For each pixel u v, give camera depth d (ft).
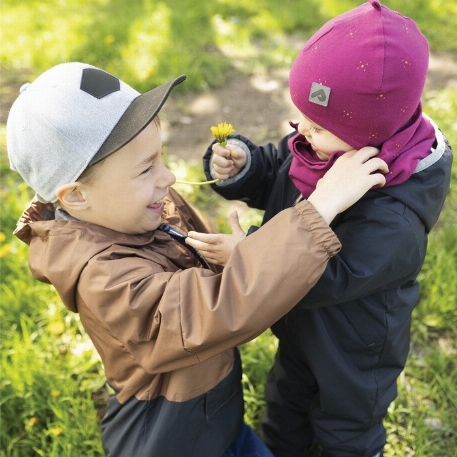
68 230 4.05
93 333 4.47
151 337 3.83
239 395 4.86
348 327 4.46
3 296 7.23
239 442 5.34
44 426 6.16
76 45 13.56
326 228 3.51
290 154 5.06
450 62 13.48
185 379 4.28
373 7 3.60
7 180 9.68
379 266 3.89
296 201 4.62
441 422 6.09
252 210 8.94
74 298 4.18
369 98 3.61
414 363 6.66
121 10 16.24
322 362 4.58
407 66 3.59
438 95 11.58
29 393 6.16
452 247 7.93
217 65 12.89
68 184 3.85
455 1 16.63
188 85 12.13
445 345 6.95
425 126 4.10
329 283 3.93
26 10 16.51
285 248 3.50
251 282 3.48
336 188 3.66
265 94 12.21
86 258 3.92
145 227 4.26
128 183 3.95
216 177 5.16
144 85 11.75
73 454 5.68
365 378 4.71
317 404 5.05
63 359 6.68
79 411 6.15
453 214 8.69
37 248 4.25
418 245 4.03
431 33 14.62
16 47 13.83
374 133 3.80
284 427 5.58
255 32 14.98
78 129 3.76
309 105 3.81
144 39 13.74
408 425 6.01
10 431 6.13
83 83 3.85
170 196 5.12
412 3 16.02
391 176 3.89
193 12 15.64
